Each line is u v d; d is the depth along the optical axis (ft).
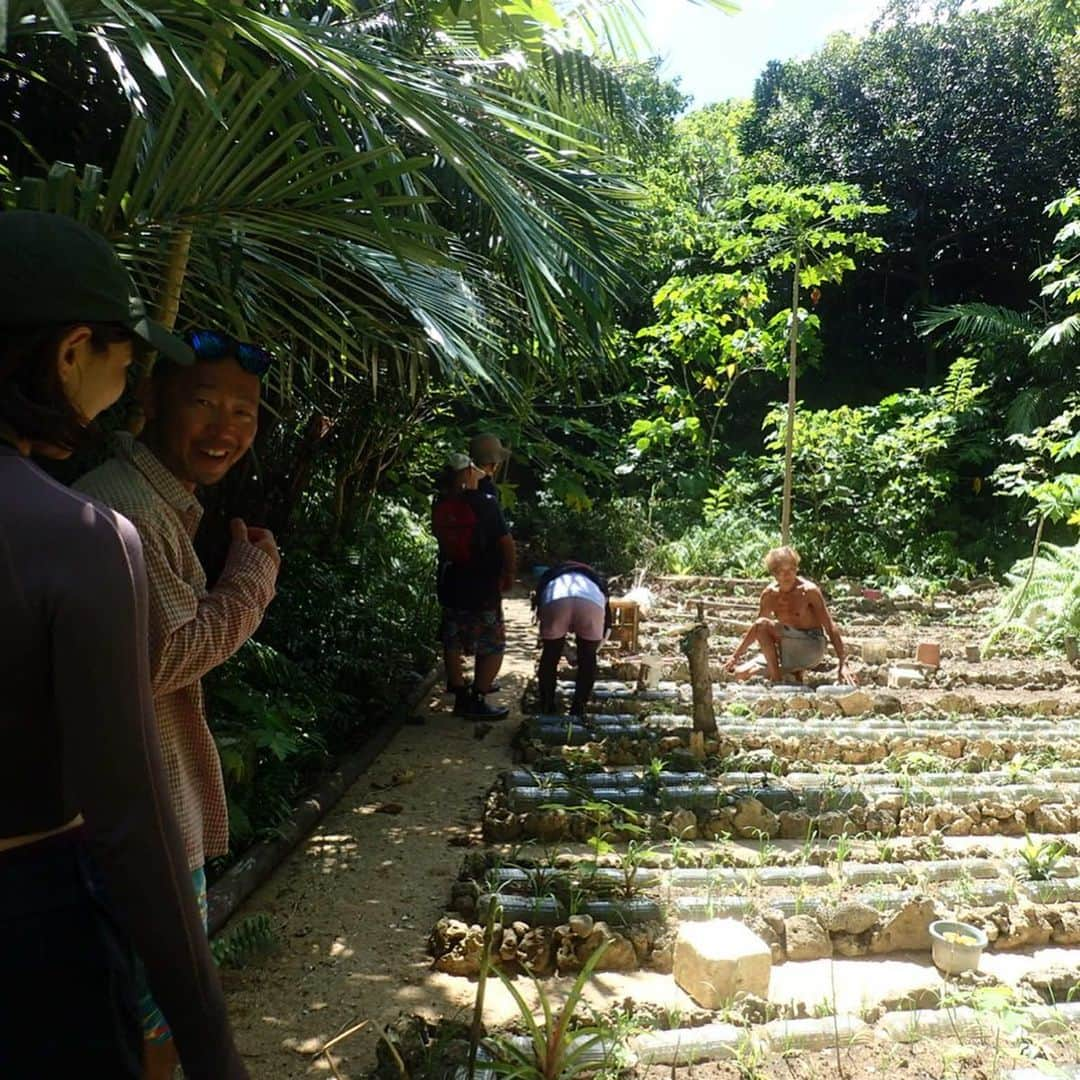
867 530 43.86
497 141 9.02
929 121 59.82
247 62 7.36
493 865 12.19
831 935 10.82
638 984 9.85
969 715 21.13
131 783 3.40
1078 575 29.89
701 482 47.98
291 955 10.23
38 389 3.73
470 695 19.92
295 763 15.16
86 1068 3.67
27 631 3.32
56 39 10.36
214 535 15.48
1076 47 52.08
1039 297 60.44
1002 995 8.28
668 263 50.08
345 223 7.69
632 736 18.07
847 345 64.13
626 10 11.50
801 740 17.72
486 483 19.63
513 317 12.71
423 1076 7.84
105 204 7.06
